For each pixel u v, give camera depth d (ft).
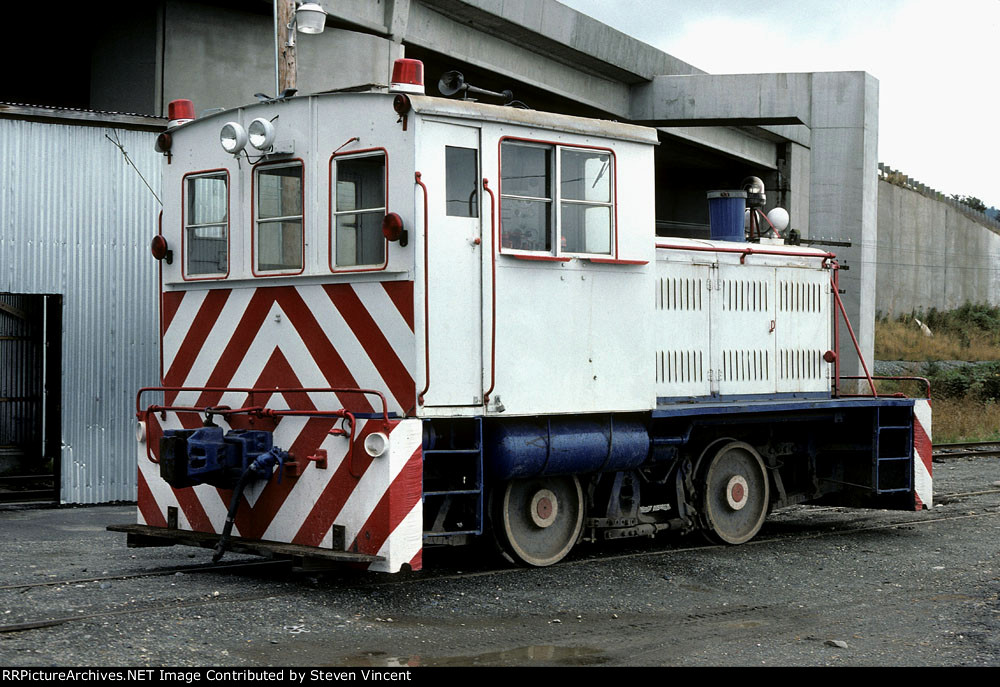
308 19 39.37
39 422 49.08
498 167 25.43
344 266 25.14
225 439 24.97
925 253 172.86
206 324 27.89
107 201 42.57
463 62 73.92
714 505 32.24
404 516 23.08
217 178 27.73
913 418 36.58
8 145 40.52
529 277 26.00
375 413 24.21
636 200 28.60
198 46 56.95
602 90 91.50
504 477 25.76
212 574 25.84
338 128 25.17
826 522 37.73
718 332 33.63
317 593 23.62
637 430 28.91
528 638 20.44
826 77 91.40
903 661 19.08
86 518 37.88
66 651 18.35
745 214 37.14
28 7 59.82
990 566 28.68
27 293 40.75
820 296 37.45
